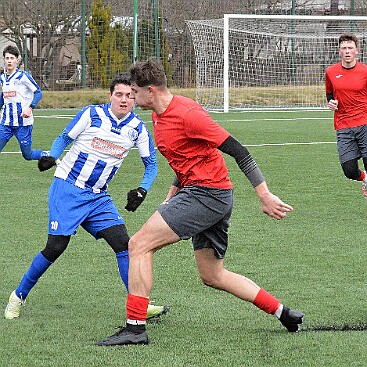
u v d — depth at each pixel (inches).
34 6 2635.3
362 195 955.3
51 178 1091.9
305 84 2645.2
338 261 629.0
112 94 475.8
